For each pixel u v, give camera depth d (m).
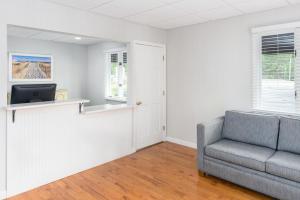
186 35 4.18
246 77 3.44
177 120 4.46
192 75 4.14
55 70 5.44
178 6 3.05
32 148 2.68
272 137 2.85
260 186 2.47
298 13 2.95
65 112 2.97
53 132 2.86
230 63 3.61
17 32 4.27
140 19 3.67
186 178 2.97
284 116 2.92
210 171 2.92
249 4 2.97
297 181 2.23
